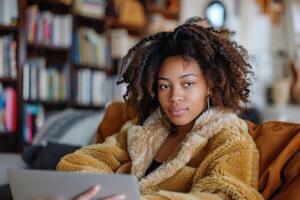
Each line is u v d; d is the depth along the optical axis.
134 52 1.36
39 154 2.04
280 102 4.73
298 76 4.78
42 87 3.21
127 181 0.92
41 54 3.38
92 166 1.38
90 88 3.53
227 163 1.11
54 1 3.31
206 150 1.20
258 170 1.21
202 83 1.25
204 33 1.25
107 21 3.69
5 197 1.51
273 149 1.29
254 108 4.39
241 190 1.05
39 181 0.99
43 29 3.22
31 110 3.15
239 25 4.70
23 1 3.04
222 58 1.25
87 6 3.53
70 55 3.38
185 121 1.25
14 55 3.04
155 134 1.34
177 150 1.25
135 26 3.94
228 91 1.25
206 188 1.07
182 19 4.35
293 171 1.23
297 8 4.88
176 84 1.24
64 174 0.96
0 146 3.10
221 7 4.54
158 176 1.20
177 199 1.02
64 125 2.38
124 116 1.74
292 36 4.87
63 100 3.36
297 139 1.28
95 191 0.94
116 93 3.71
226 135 1.17
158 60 1.31
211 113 1.24
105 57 3.68
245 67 1.28
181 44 1.24
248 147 1.16
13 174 1.02
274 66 4.92
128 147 1.37
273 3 4.89
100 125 1.79
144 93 1.38
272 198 1.24
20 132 3.05
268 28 4.91
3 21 2.98
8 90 3.04
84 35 3.51
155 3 4.12
